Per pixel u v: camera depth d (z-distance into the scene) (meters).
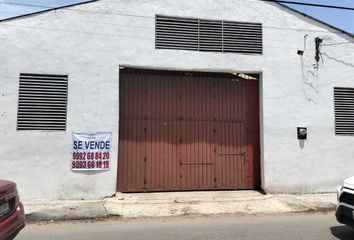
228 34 12.77
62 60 11.57
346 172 13.32
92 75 11.73
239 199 11.90
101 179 11.63
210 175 12.80
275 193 12.69
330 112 13.35
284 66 13.09
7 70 11.24
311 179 13.00
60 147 11.42
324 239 7.79
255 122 13.20
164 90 12.65
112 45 11.91
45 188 11.27
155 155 12.46
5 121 11.14
